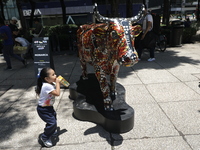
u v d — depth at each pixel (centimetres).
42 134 279
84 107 330
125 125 290
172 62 666
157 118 330
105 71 305
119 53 242
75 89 397
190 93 420
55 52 941
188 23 1222
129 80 512
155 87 459
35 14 2005
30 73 614
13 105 399
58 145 275
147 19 629
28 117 352
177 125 309
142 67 623
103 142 277
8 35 619
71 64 704
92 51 307
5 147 275
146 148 262
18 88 491
